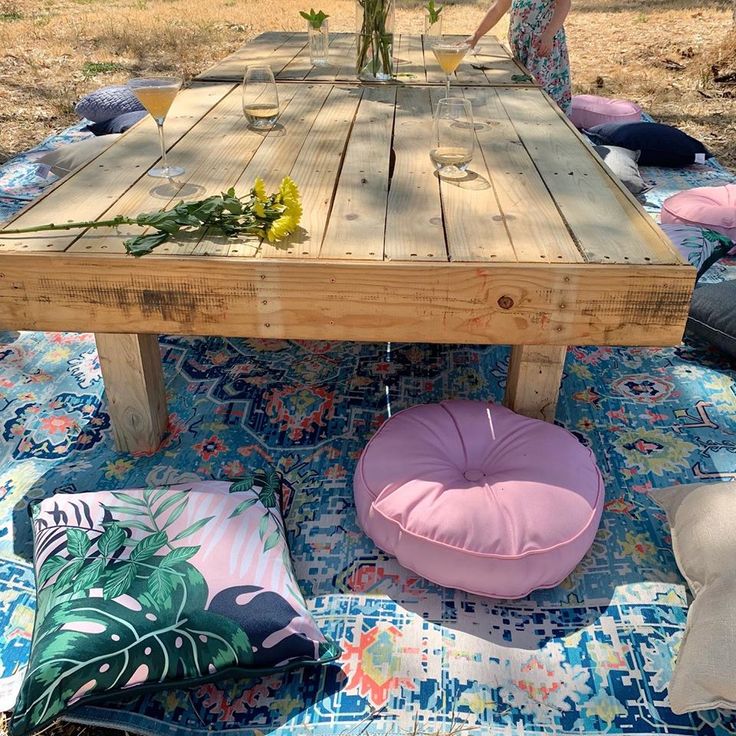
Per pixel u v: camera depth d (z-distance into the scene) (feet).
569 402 7.77
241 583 4.98
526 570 5.29
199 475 6.70
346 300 5.38
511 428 6.24
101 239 5.55
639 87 20.62
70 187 6.46
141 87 6.05
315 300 5.40
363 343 8.77
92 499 5.64
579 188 6.59
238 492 5.86
